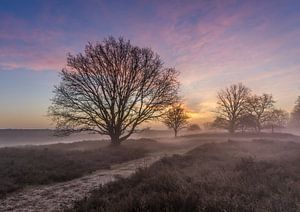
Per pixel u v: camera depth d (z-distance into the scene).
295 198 7.34
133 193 7.86
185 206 6.25
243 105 73.81
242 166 11.91
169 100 33.62
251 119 73.75
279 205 6.58
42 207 9.73
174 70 34.16
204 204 6.37
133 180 10.66
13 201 10.76
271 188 8.59
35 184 13.63
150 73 32.78
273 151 21.70
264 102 76.12
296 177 10.34
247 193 7.88
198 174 10.66
